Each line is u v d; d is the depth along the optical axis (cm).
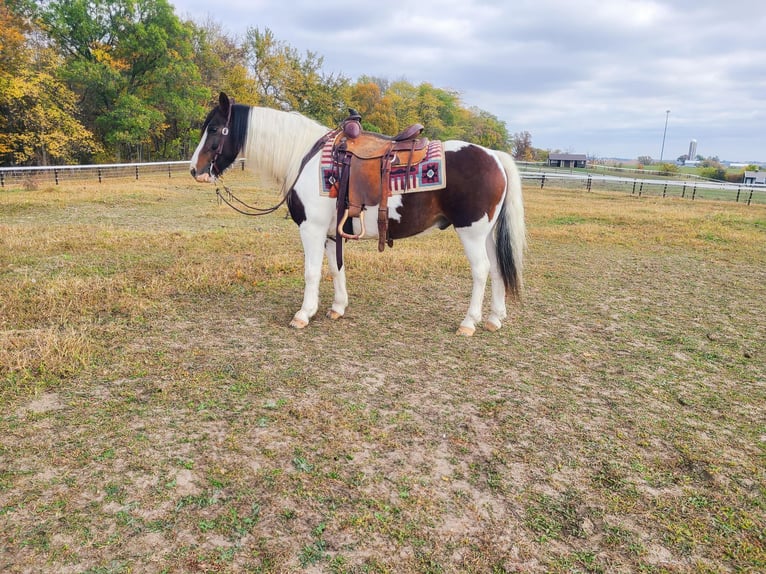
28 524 202
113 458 248
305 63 4975
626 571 195
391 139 410
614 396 345
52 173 2156
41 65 2984
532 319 513
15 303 468
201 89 3572
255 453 258
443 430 290
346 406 310
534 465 261
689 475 258
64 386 320
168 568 184
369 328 462
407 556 197
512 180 425
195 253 737
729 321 525
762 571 196
